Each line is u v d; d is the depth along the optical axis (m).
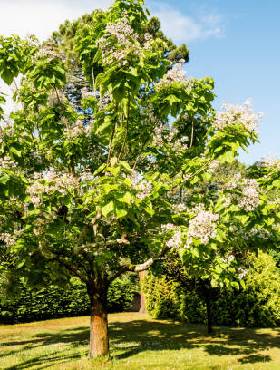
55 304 20.94
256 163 10.15
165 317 20.23
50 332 17.05
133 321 19.55
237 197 8.26
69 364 10.59
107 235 11.16
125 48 7.70
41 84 9.40
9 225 9.70
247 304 16.77
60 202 9.06
